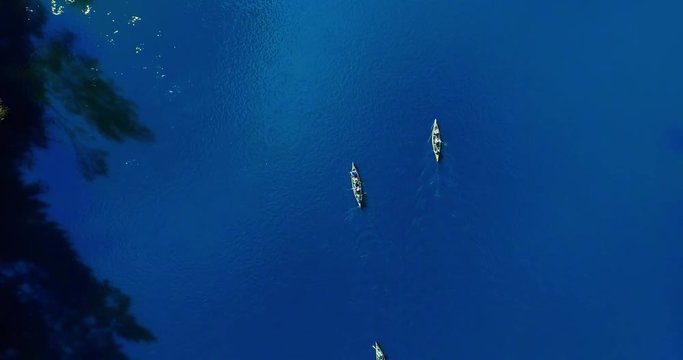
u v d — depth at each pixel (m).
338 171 80.19
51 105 82.94
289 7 85.88
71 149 82.19
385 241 78.44
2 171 81.94
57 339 78.75
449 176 78.88
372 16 85.44
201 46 84.56
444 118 80.69
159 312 78.56
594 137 78.69
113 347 78.38
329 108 82.31
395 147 80.19
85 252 80.00
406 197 79.00
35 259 80.19
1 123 82.62
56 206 80.94
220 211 80.19
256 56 84.38
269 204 80.12
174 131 82.31
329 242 79.00
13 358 78.38
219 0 86.25
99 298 79.19
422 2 85.38
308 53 84.38
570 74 81.06
